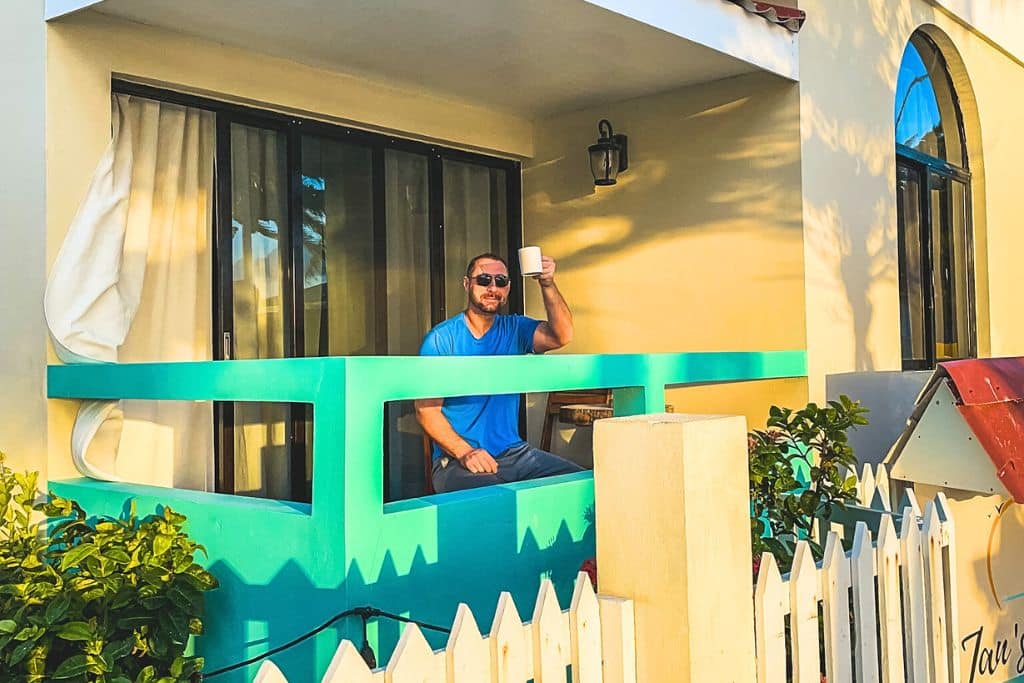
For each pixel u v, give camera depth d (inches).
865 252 219.6
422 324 225.6
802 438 147.3
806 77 199.6
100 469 159.5
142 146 177.3
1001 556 165.5
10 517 143.6
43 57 156.6
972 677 156.9
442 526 118.8
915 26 251.1
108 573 117.3
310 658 110.8
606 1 157.8
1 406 163.8
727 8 181.2
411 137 217.9
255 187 194.4
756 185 202.1
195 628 117.0
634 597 76.7
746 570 79.4
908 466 157.9
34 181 157.8
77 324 157.1
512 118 235.9
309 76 193.8
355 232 211.5
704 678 75.0
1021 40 315.6
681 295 213.6
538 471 177.0
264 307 194.7
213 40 177.2
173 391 133.8
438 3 157.6
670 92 214.7
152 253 179.6
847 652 99.0
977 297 297.7
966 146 296.5
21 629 113.5
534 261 181.2
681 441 74.1
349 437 108.4
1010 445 146.8
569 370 138.4
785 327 197.8
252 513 119.0
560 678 76.6
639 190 220.5
